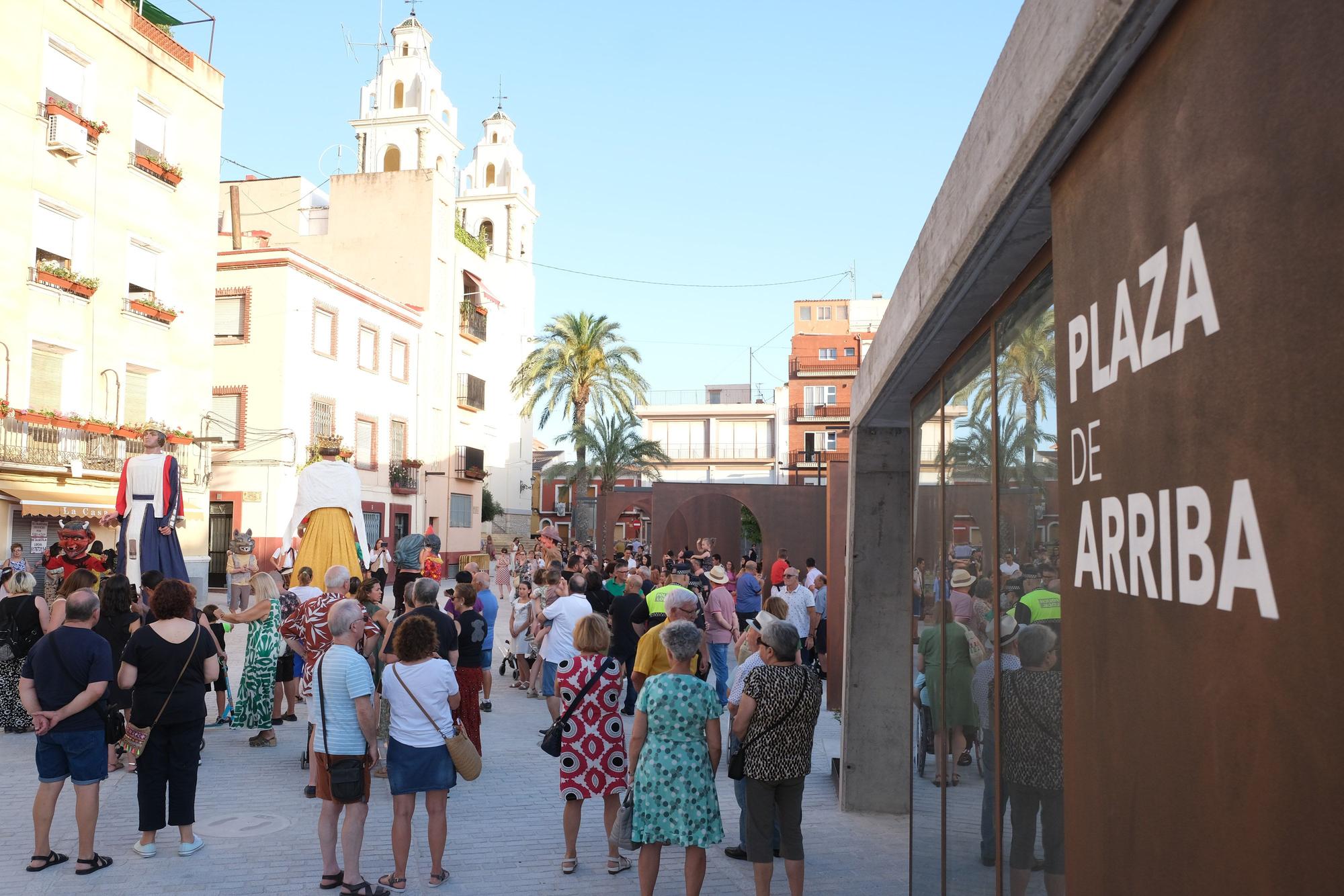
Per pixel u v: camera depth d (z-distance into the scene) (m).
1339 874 1.23
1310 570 1.30
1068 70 2.02
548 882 6.07
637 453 44.47
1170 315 1.75
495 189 61.81
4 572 14.77
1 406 18.41
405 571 12.48
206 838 6.79
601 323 43.56
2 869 6.11
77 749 6.08
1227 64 1.54
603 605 11.30
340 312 33.78
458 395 43.69
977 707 4.18
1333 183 1.25
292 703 11.06
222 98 25.23
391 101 49.22
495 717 11.57
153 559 10.21
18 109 19.02
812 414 58.47
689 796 5.15
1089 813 2.18
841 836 7.11
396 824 5.91
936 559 5.43
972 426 4.40
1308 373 1.31
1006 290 3.68
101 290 21.16
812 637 13.83
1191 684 1.66
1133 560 1.93
